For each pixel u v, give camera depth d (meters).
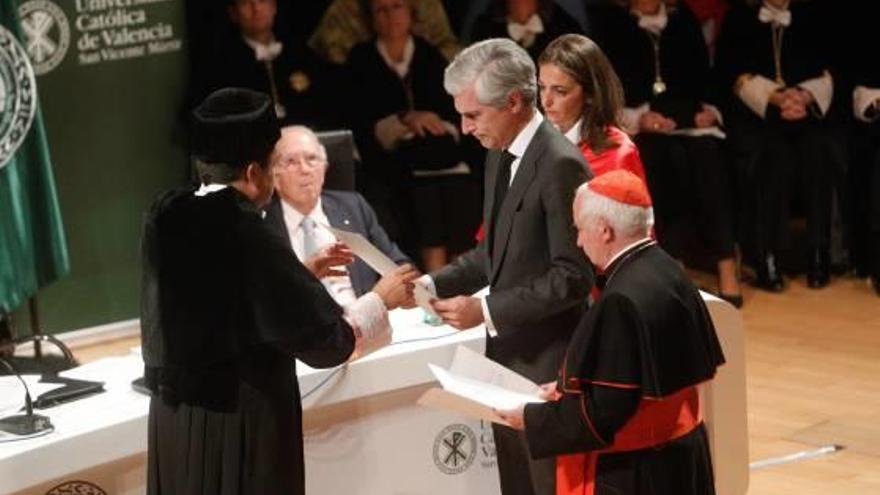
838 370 23.80
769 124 27.86
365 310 13.57
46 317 25.69
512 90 13.63
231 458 12.46
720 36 28.44
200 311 12.34
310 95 26.69
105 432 13.46
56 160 25.53
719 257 27.39
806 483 19.23
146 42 26.14
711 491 13.09
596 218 12.48
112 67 25.89
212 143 12.50
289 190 17.73
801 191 27.97
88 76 25.69
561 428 12.41
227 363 12.41
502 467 14.84
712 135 27.55
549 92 15.48
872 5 27.53
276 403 12.57
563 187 13.59
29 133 23.47
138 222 26.45
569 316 14.02
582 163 13.77
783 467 19.83
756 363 24.30
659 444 12.52
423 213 26.69
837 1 27.83
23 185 23.42
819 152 27.73
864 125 27.61
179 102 26.53
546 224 13.73
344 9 27.62
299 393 13.05
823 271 28.16
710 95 28.23
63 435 13.23
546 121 14.00
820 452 20.33
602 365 12.24
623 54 27.53
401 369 15.27
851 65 27.88
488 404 12.80
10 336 24.33
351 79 26.81
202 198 12.52
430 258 26.83
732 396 16.88
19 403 13.99
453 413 15.75
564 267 13.48
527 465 14.64
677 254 28.61
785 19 27.86
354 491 15.35
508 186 14.18
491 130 13.80
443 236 26.81
